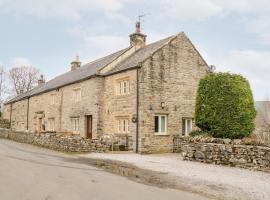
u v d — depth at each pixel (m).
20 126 41.69
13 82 68.88
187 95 23.78
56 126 31.44
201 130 19.16
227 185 11.00
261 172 13.69
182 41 23.98
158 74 22.52
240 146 14.94
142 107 21.56
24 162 14.45
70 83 28.80
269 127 25.45
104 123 25.03
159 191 9.79
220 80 17.81
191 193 9.80
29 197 8.14
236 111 17.39
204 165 15.57
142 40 27.70
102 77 25.39
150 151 21.53
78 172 12.55
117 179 11.47
